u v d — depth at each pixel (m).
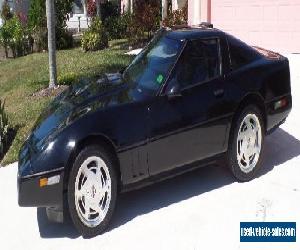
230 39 5.71
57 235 4.89
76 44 20.33
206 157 5.44
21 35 19.50
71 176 4.52
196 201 5.32
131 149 4.85
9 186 6.21
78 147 4.56
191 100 5.20
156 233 4.77
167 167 5.15
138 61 5.83
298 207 5.08
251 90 5.61
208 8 14.16
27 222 5.22
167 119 5.04
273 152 6.50
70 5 19.69
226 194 5.43
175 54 5.29
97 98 5.12
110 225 4.95
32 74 13.70
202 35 5.51
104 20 22.58
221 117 5.40
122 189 4.93
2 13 24.23
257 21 13.26
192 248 4.49
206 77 5.36
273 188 5.51
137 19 17.66
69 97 5.50
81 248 4.61
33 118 9.00
